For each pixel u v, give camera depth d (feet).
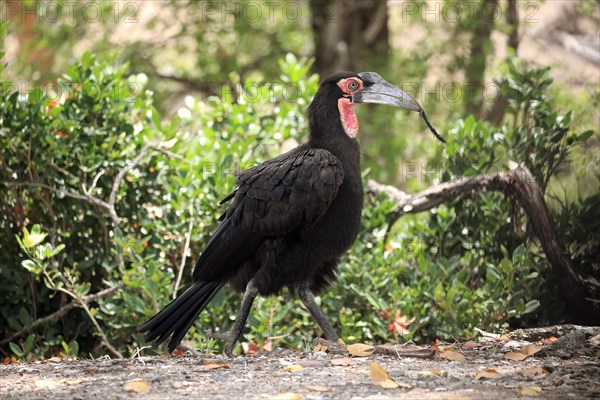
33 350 37.14
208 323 37.01
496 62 66.95
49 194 38.24
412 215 43.57
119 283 35.94
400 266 38.06
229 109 42.37
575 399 22.36
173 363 28.60
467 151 39.32
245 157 40.01
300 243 30.22
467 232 38.50
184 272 39.58
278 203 29.60
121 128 39.29
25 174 38.40
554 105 43.37
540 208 35.47
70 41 74.95
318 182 29.45
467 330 34.81
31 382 25.94
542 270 36.29
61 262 38.22
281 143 42.47
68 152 38.34
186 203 38.88
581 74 49.08
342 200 30.40
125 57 75.51
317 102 31.73
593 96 42.98
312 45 82.17
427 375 25.34
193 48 78.54
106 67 40.88
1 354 37.60
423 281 36.86
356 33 78.43
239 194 30.30
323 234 30.22
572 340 28.58
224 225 30.37
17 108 38.17
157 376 26.09
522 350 28.43
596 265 35.88
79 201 38.17
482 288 35.73
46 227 38.45
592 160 37.73
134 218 39.11
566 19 57.67
